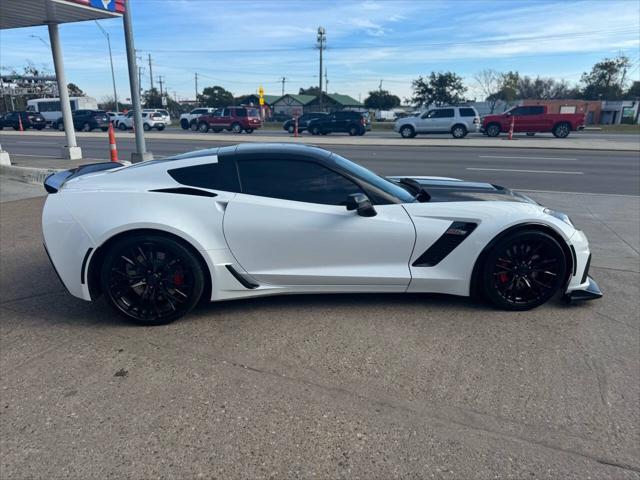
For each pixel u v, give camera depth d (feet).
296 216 11.28
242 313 11.91
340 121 97.66
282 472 6.84
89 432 7.66
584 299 12.10
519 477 6.72
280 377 9.16
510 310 11.95
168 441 7.45
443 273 11.78
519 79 236.84
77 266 11.05
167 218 10.85
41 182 31.76
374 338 10.64
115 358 9.87
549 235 11.61
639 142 68.64
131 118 122.01
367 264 11.69
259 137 86.89
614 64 238.89
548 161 46.52
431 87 221.87
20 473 6.82
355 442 7.41
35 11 36.29
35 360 9.80
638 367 9.44
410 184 13.97
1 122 119.65
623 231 20.07
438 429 7.70
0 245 17.79
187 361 9.75
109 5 34.60
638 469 6.87
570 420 7.89
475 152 56.39
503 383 8.93
